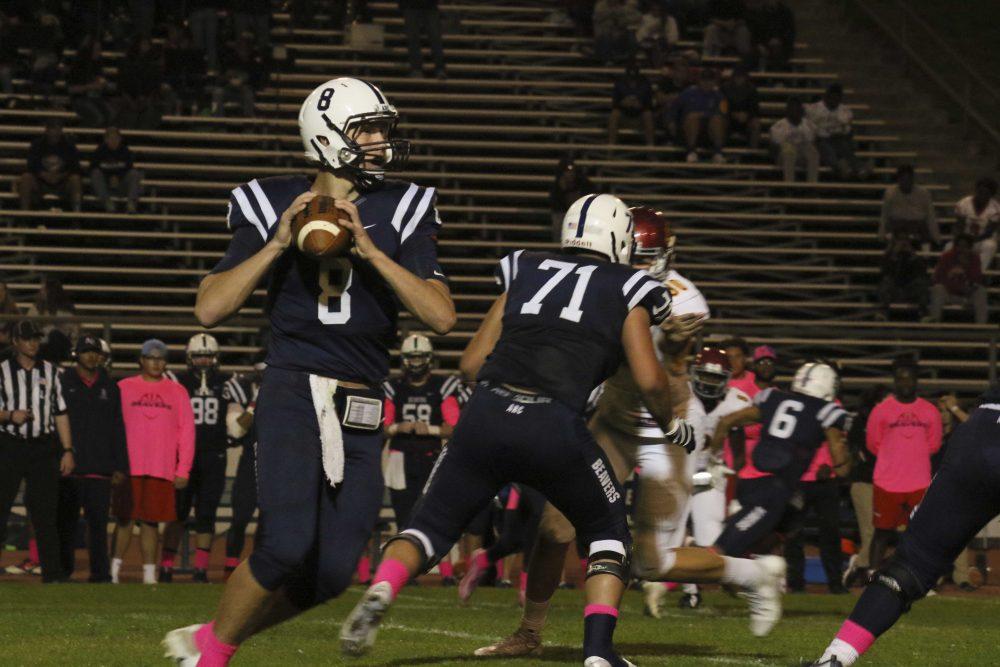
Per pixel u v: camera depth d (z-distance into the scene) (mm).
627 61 59562
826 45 69062
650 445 17375
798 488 26953
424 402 33344
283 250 11766
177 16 59844
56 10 58781
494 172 58438
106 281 51500
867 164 60406
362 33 61531
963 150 62750
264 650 16688
